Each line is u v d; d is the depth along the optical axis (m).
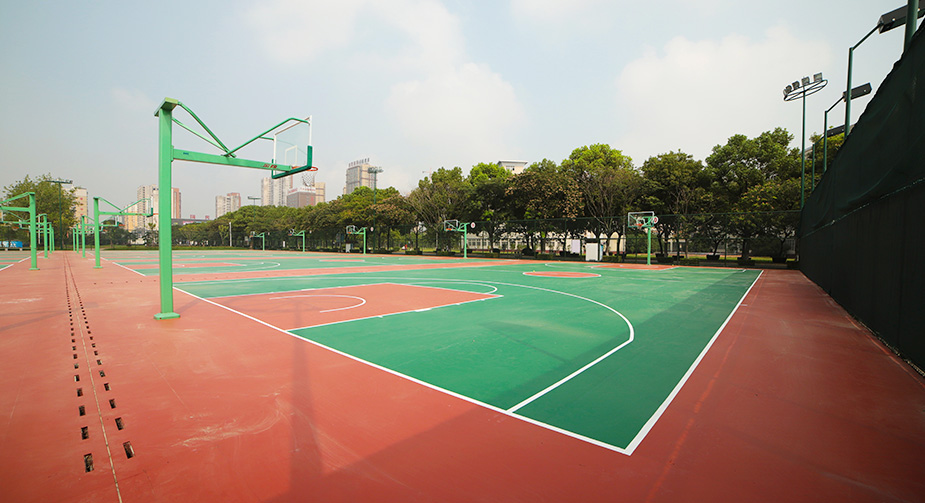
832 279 12.66
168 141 8.79
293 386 4.80
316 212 64.69
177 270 24.09
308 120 11.06
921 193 5.45
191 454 3.27
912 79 5.92
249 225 84.00
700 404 4.35
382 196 61.16
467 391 4.67
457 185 48.81
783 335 7.65
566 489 2.81
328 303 11.21
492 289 14.82
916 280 5.59
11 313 9.47
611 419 3.96
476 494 2.75
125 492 2.78
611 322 8.80
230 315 9.34
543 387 4.81
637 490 2.80
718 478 2.96
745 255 30.83
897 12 11.13
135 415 4.00
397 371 5.36
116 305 10.63
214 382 4.92
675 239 34.00
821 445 3.48
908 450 3.41
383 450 3.34
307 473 3.01
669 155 38.00
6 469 3.05
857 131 9.19
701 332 7.87
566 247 40.12
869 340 7.27
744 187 35.38
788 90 26.45
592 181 38.50
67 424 3.80
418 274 21.67
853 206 9.58
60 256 41.31
